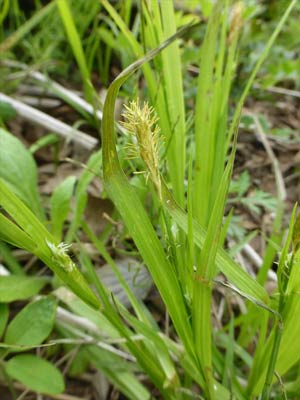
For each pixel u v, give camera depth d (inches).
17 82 9.7
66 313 6.0
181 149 5.4
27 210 3.8
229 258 4.0
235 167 9.4
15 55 11.1
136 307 5.3
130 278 6.5
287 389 5.0
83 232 7.4
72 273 4.0
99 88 10.7
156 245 3.9
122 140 6.8
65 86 10.7
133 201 3.8
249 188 9.0
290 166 9.5
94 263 7.1
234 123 5.5
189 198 3.8
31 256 7.3
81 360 6.1
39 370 5.1
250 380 5.1
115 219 6.9
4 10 8.7
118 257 7.0
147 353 5.1
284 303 3.9
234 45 5.5
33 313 5.2
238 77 9.8
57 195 6.2
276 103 11.2
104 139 3.6
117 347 6.3
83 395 6.1
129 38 5.4
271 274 6.8
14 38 8.7
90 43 10.6
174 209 3.9
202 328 4.1
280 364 4.5
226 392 4.8
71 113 9.8
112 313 4.6
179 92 5.3
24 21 10.8
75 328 6.0
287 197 9.1
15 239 3.9
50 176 8.6
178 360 5.4
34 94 10.1
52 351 6.2
